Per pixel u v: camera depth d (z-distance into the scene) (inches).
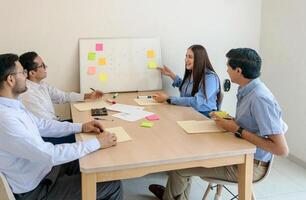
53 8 116.1
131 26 124.8
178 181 87.4
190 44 132.9
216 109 109.8
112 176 62.6
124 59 125.0
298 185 111.2
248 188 72.6
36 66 99.9
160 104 105.5
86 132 78.3
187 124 83.8
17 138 60.8
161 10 126.4
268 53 138.3
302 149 124.5
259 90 73.2
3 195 60.2
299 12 120.0
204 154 66.2
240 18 137.0
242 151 68.6
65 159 63.2
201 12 131.0
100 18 121.0
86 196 62.0
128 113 94.4
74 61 122.5
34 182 67.3
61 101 110.9
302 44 119.9
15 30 114.7
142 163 62.4
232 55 75.5
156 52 128.0
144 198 103.3
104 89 123.9
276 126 69.1
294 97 126.2
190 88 112.8
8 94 65.8
